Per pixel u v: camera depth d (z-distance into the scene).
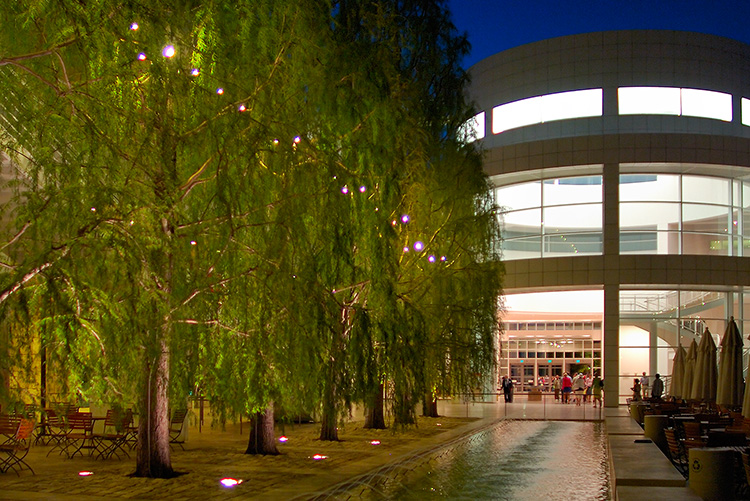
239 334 12.26
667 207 37.78
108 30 9.77
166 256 11.03
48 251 9.31
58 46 9.22
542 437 23.73
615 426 21.27
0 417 14.09
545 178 39.84
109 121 10.26
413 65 24.50
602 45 40.19
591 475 15.44
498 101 42.91
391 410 17.34
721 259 37.19
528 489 13.60
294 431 23.20
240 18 12.27
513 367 44.56
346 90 14.80
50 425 16.16
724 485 10.50
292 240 12.41
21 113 9.70
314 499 11.69
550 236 39.31
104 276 10.01
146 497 11.28
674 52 39.72
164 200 10.42
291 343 12.43
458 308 22.34
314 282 12.71
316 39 13.82
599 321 42.75
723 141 37.47
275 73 12.58
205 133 11.44
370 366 14.84
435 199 22.58
